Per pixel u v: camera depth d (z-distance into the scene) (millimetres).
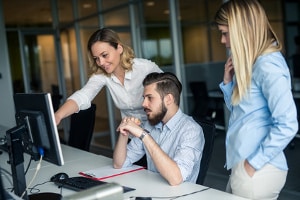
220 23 1636
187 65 6680
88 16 6035
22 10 7129
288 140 1519
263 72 1525
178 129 2045
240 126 1644
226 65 1784
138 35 5180
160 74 2041
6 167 2436
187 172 1868
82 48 6379
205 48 6895
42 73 7383
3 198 1355
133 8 5117
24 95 1687
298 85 5258
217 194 1672
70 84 6969
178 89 2053
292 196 3354
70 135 3275
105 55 2246
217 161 4496
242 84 1592
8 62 6645
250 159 1588
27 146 1667
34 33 7277
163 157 1828
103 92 5805
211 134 2035
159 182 1892
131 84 2480
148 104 2031
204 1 6770
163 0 5227
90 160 2510
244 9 1566
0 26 6539
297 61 5945
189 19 6676
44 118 1577
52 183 2016
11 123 6637
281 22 9625
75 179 1964
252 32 1570
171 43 4629
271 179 1615
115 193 1271
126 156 2209
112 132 5766
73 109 2301
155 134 2166
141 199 1617
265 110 1598
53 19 7188
